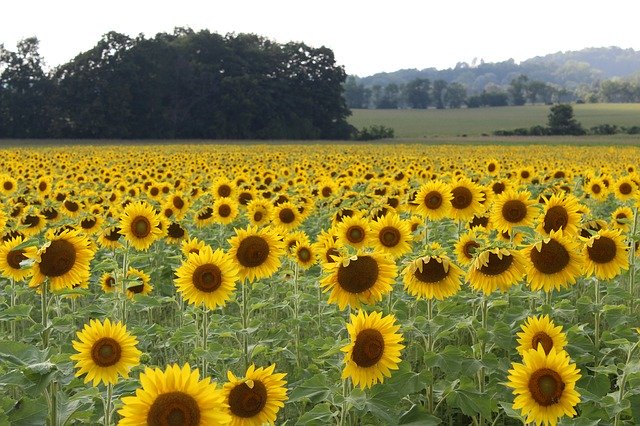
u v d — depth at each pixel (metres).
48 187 19.19
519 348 5.86
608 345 7.73
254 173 26.39
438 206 9.91
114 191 17.52
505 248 6.52
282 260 10.99
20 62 111.62
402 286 8.94
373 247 8.41
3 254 6.81
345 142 100.25
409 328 6.51
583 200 17.88
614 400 5.68
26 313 6.09
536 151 58.69
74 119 109.88
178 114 114.75
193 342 7.67
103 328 5.10
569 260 6.62
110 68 111.69
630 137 104.81
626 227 11.34
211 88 115.88
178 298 9.81
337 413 5.30
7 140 103.31
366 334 5.07
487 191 11.34
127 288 9.05
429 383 5.84
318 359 6.27
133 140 105.56
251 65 120.38
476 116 171.75
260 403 4.71
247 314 7.39
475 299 6.97
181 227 12.09
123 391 5.62
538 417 4.69
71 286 6.02
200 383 3.64
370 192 17.80
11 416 4.88
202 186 20.31
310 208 14.55
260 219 12.84
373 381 5.07
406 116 174.75
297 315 8.62
